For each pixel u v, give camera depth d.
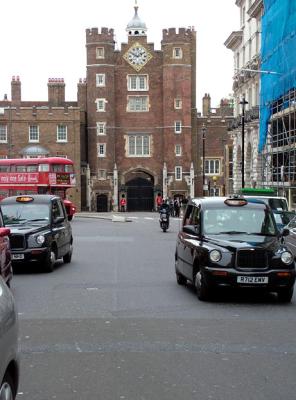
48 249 16.69
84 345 8.41
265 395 6.21
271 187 41.03
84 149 82.00
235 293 13.22
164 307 11.46
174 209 66.12
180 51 80.31
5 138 77.94
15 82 81.56
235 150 57.72
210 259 11.86
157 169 80.81
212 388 6.45
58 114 77.88
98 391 6.36
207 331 9.32
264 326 9.72
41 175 48.56
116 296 12.78
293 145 36.38
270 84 40.47
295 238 18.52
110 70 80.12
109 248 25.00
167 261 19.97
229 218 13.20
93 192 79.81
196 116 82.25
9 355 4.88
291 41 35.00
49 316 10.59
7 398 4.87
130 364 7.42
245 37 54.34
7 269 12.16
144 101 81.25
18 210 17.78
